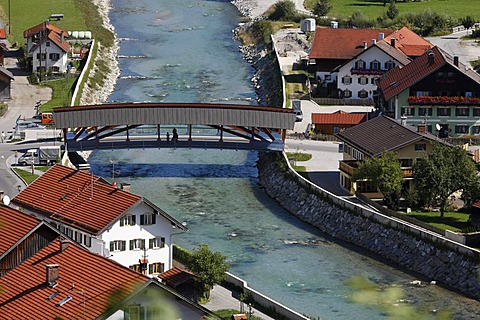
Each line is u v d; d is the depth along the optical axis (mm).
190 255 172000
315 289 175625
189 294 162625
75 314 113938
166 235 166000
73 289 118312
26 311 118250
